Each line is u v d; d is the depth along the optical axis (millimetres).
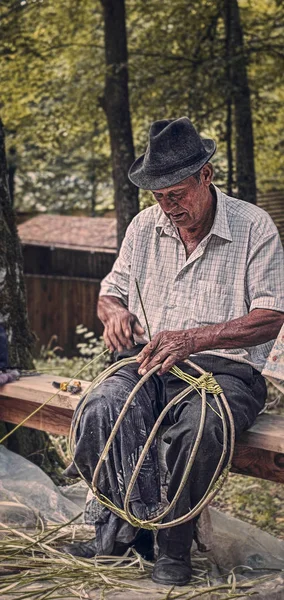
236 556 3623
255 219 3543
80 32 12672
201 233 3578
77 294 15492
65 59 12938
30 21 12320
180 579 3189
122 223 10023
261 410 3605
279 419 3566
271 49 11961
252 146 11703
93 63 12812
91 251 15484
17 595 3049
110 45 10289
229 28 11789
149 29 12203
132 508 3254
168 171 3334
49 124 13609
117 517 3322
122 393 3352
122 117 10164
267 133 13102
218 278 3555
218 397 3293
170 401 3336
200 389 3328
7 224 5086
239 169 11703
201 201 3463
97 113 13195
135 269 3738
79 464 3312
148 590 3105
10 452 4199
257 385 3541
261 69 12203
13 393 4188
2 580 3170
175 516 3203
